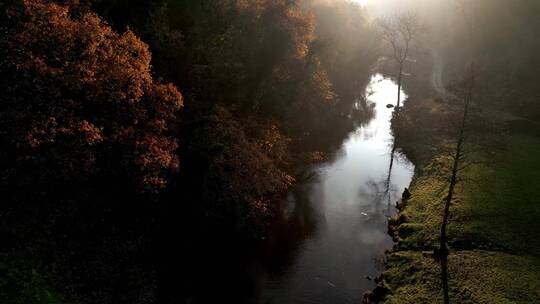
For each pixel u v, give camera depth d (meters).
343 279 32.06
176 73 36.84
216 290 29.72
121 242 29.33
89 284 25.08
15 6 21.52
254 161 35.59
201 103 37.66
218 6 40.03
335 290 30.75
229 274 31.67
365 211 43.53
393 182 50.84
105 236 28.70
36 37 21.88
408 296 27.91
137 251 29.88
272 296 29.88
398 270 31.36
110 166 27.91
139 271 28.59
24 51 21.31
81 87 23.78
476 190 41.56
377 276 32.31
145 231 31.64
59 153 23.50
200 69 38.06
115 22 34.09
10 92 21.86
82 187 28.25
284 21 45.72
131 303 26.06
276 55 44.38
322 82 58.12
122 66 25.97
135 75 26.28
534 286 27.33
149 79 27.75
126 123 28.17
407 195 45.09
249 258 34.09
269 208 42.12
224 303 28.64
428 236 34.81
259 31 42.91
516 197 39.72
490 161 48.09
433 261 31.14
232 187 34.50
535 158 49.94
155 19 35.72
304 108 58.16
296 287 30.98
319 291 30.61
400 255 33.25
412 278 29.81
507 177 44.34
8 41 20.94
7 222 24.41
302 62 51.28
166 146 29.77
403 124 69.12
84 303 23.59
